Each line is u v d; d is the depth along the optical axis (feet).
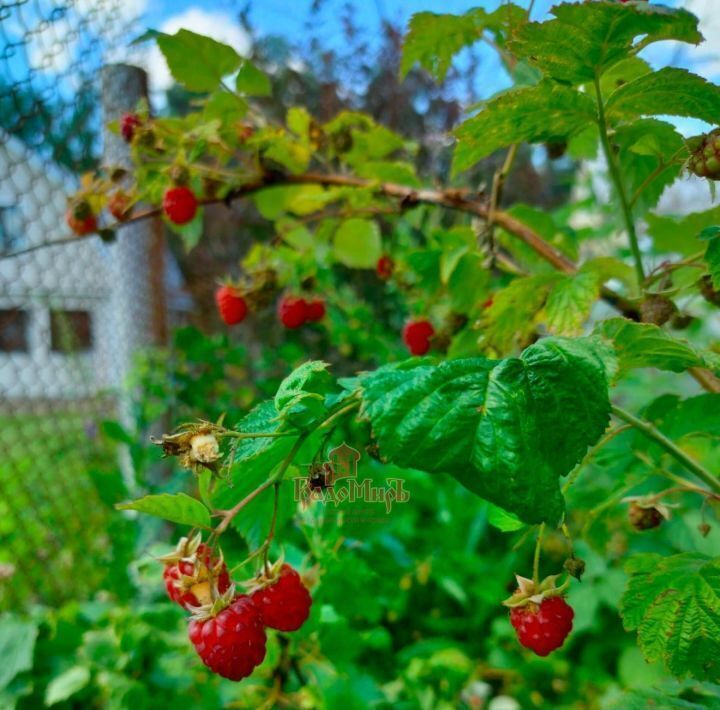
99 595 1.76
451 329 1.38
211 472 0.70
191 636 0.66
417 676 1.48
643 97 0.77
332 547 1.05
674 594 0.72
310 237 1.64
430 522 2.22
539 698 1.78
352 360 2.68
